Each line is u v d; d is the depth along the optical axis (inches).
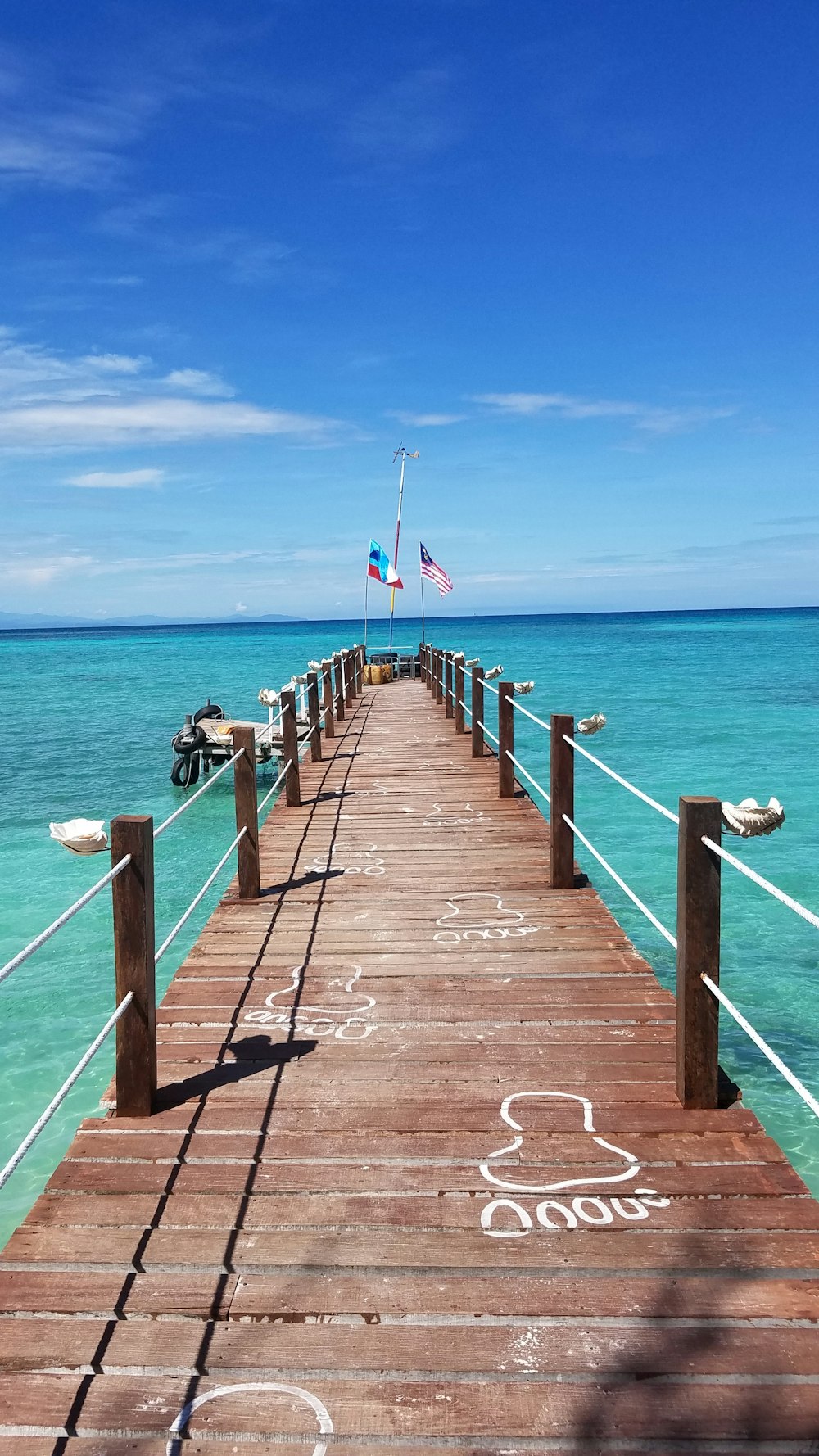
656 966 335.3
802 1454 86.0
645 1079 150.9
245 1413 90.2
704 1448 86.5
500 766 377.4
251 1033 170.6
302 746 533.0
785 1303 102.0
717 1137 133.6
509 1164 127.8
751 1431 87.1
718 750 789.9
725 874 440.1
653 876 439.8
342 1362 94.8
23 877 460.8
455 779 421.7
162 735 991.6
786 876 432.5
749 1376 92.9
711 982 138.9
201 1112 142.4
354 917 234.5
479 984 191.5
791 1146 219.5
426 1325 100.1
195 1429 88.6
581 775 688.4
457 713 576.4
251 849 251.4
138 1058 141.0
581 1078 151.8
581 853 479.2
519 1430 88.0
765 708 1104.2
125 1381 94.0
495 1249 111.0
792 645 2753.4
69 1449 87.7
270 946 215.5
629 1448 86.6
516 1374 93.5
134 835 138.7
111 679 1918.1
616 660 2110.0
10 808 631.8
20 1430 88.9
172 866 470.6
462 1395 91.9
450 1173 126.1
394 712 701.9
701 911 138.5
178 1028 172.9
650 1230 113.8
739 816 146.7
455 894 251.4
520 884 260.2
